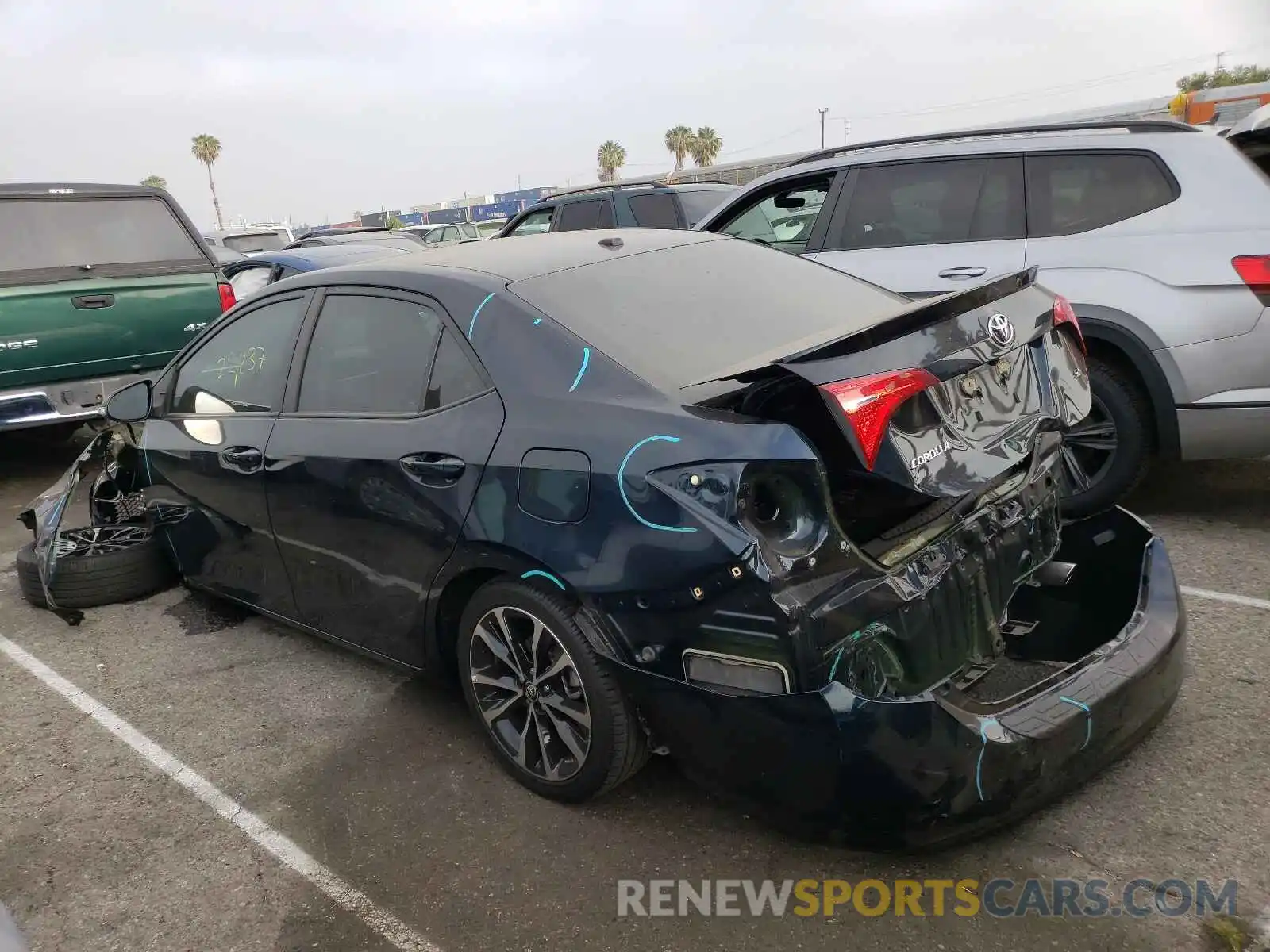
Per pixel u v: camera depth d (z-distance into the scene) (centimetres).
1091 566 324
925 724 228
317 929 261
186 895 279
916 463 239
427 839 294
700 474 241
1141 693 264
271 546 386
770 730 239
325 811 312
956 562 261
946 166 525
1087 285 471
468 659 315
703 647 246
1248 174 451
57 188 704
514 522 280
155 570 499
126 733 372
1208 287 444
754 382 239
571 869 275
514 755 311
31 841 310
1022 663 316
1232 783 286
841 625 234
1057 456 314
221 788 330
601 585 260
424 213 6712
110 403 450
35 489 745
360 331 348
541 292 310
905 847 239
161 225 754
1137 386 472
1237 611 393
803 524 236
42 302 673
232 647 439
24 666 438
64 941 265
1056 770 246
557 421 276
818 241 564
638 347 288
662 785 309
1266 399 440
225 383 411
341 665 414
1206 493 538
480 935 254
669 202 915
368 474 326
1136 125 489
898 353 242
